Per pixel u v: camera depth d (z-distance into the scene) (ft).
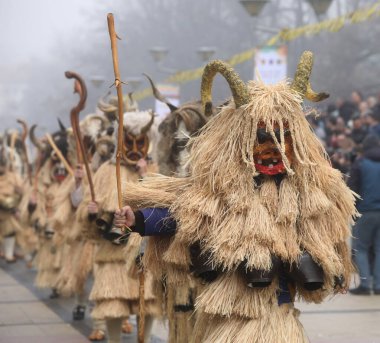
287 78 32.55
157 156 45.39
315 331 53.67
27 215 81.66
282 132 30.40
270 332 30.60
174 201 32.22
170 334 41.81
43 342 53.36
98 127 60.44
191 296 41.11
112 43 32.73
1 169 93.30
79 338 54.60
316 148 31.50
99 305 48.83
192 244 32.07
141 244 41.50
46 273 70.18
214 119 32.24
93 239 49.73
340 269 31.32
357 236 67.51
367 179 66.64
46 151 75.10
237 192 30.76
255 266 30.07
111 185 48.73
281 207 30.63
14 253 100.01
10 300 69.41
